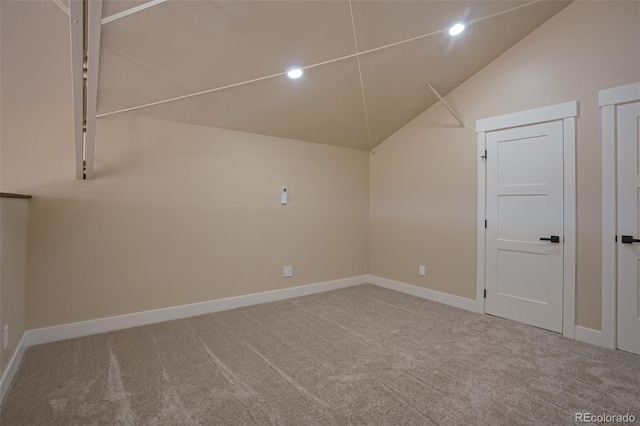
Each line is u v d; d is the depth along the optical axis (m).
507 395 1.92
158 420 1.68
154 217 3.11
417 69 3.24
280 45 2.57
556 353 2.47
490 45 3.10
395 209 4.38
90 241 2.81
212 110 3.18
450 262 3.72
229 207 3.54
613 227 2.58
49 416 1.69
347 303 3.76
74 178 2.74
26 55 2.22
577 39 2.76
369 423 1.67
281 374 2.15
